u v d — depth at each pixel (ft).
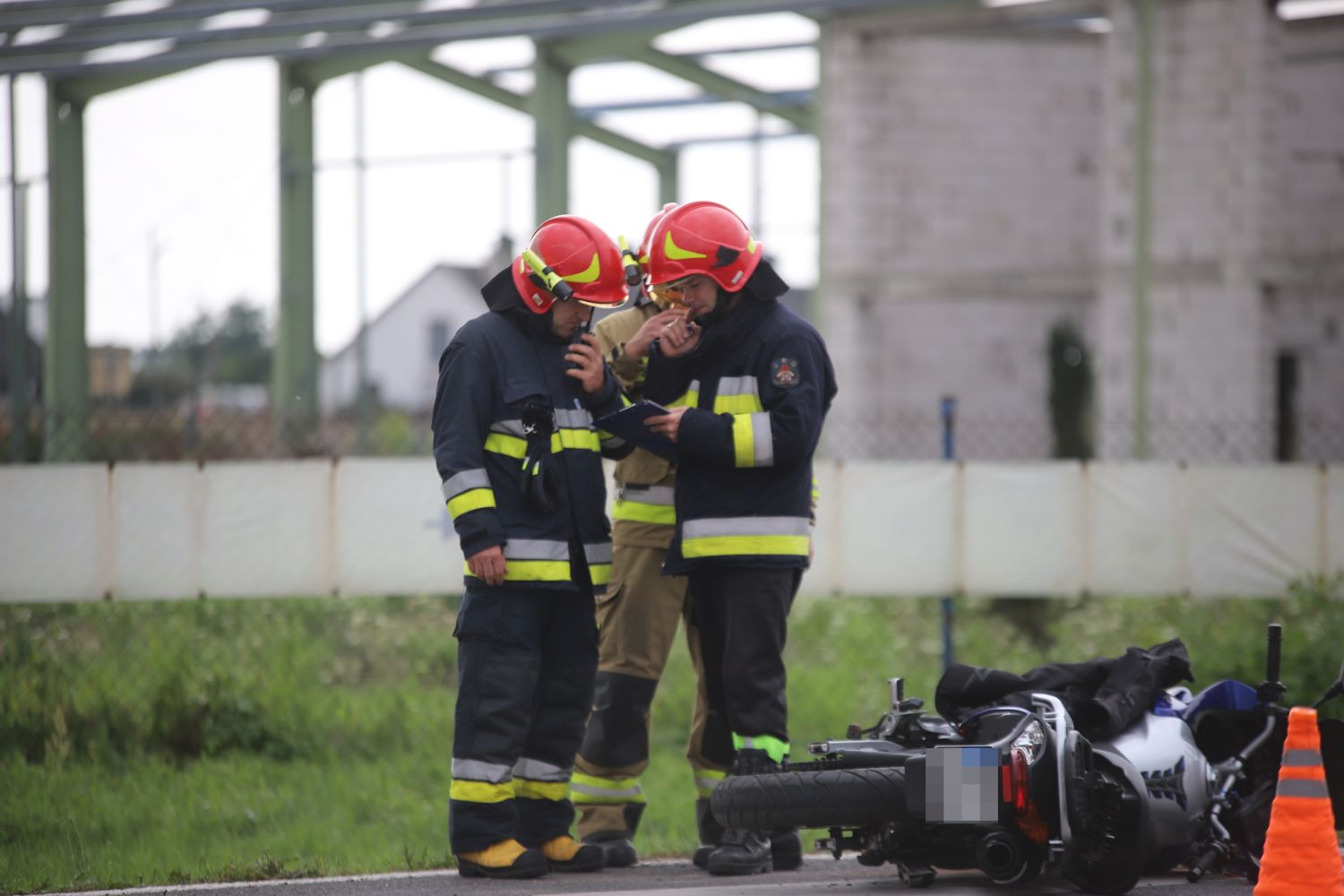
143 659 95.20
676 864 59.67
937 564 92.73
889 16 205.87
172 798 72.69
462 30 190.08
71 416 187.01
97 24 182.50
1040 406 240.94
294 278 218.38
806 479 56.95
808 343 56.59
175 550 91.09
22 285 205.67
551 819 56.95
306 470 92.32
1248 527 93.35
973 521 92.94
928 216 230.89
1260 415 196.13
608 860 58.59
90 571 90.33
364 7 179.11
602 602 60.18
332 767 81.92
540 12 177.27
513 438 54.80
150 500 90.89
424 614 116.16
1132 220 201.16
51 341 213.05
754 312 57.00
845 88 214.90
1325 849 46.06
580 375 55.57
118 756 81.51
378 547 92.79
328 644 107.96
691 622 60.54
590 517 55.72
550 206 196.24
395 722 89.61
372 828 68.18
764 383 56.29
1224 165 196.13
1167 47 198.08
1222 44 195.62
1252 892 51.37
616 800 60.03
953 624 116.16
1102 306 203.31
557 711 56.59
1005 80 236.02
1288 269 193.77
